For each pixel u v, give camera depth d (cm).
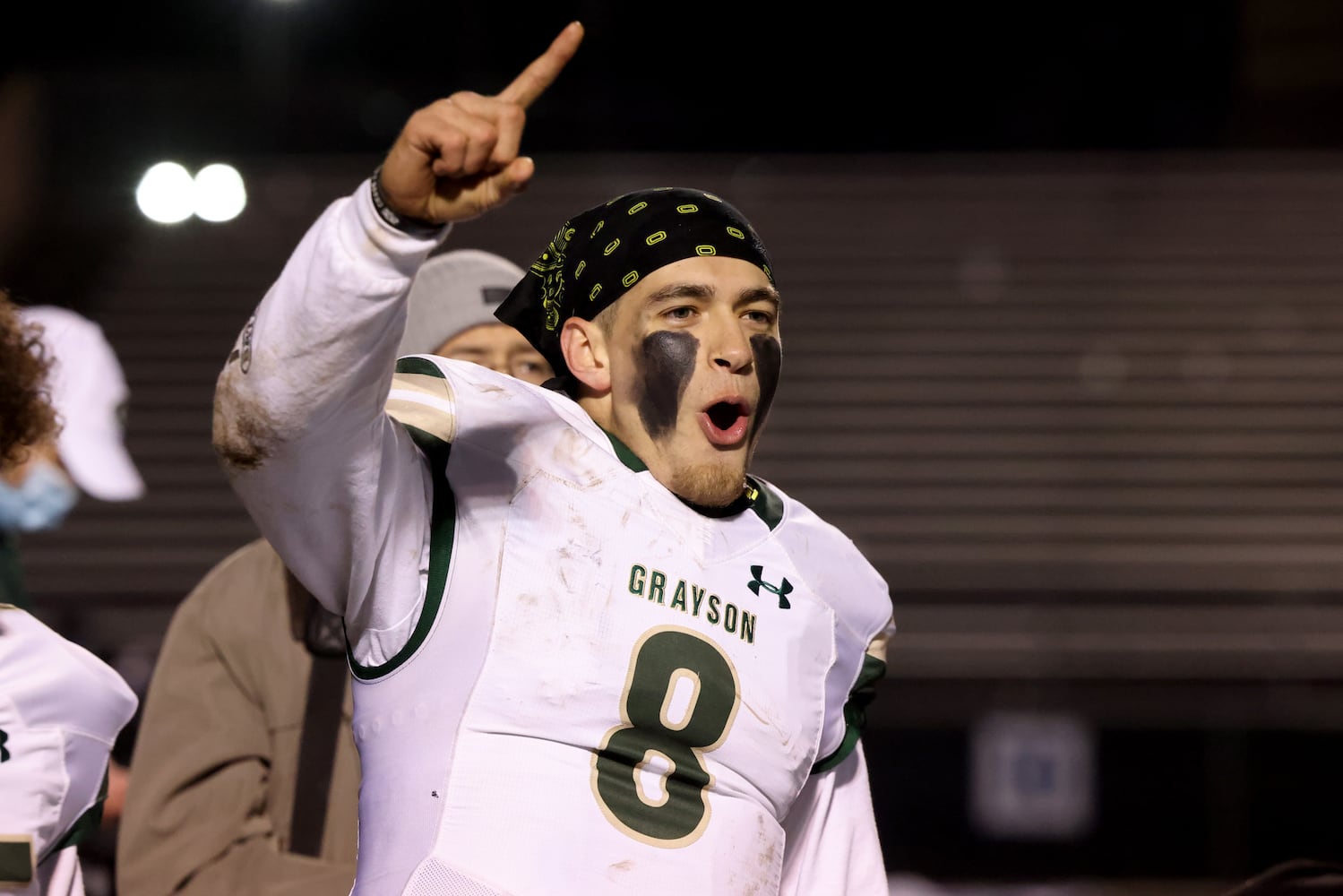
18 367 420
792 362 2256
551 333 418
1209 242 2375
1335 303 2277
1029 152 2586
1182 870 1625
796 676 396
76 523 1981
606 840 350
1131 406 2173
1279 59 2547
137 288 2316
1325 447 2106
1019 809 1652
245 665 547
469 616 361
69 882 374
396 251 315
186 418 2145
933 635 1852
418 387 381
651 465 394
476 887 340
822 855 435
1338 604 1897
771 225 2436
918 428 2166
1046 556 1989
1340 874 551
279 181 2430
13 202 2388
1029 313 2294
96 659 390
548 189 2416
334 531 347
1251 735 1744
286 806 532
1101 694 1780
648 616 371
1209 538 2008
